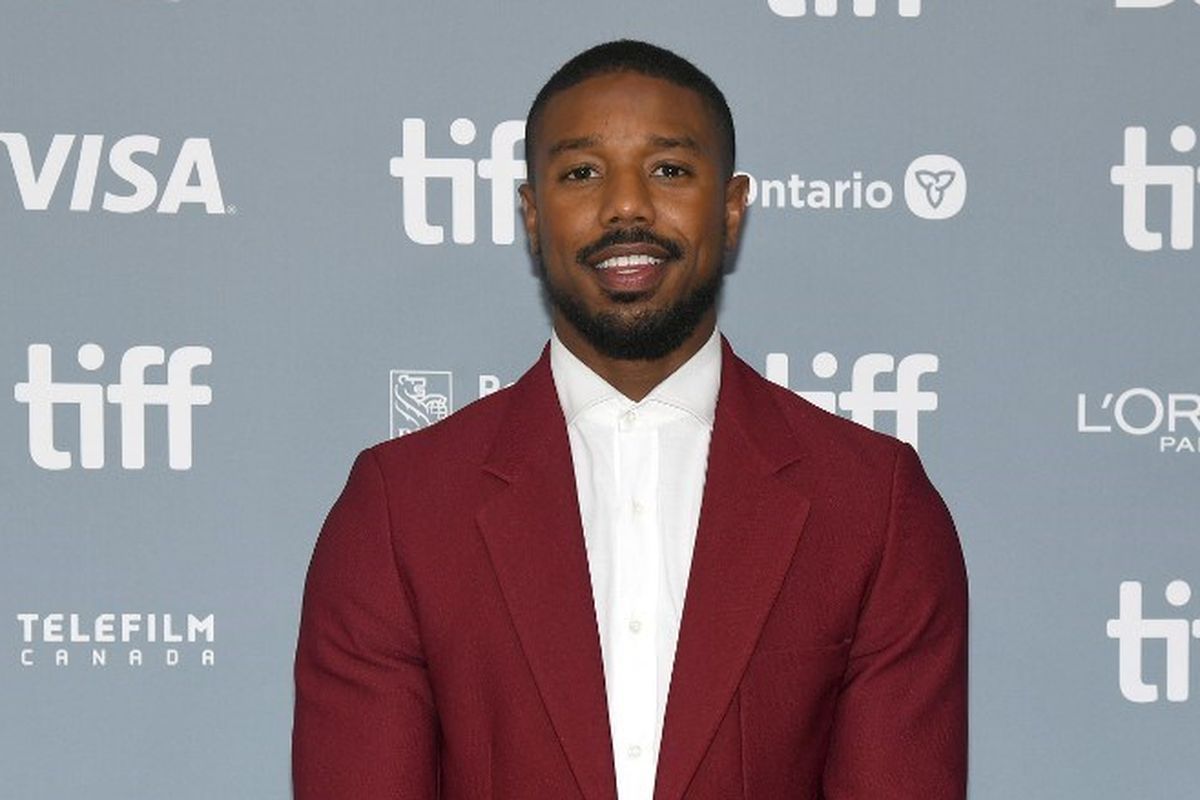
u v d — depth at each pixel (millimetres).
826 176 3672
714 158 2859
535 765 2697
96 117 3633
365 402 3650
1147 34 3662
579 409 2883
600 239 2770
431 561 2791
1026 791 3658
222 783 3637
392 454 2928
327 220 3650
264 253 3650
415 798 2748
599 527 2812
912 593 2801
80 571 3623
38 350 3623
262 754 3641
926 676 2791
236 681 3641
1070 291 3668
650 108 2814
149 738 3627
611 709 2719
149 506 3633
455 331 3652
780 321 3672
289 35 3652
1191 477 3672
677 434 2875
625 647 2742
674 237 2779
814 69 3668
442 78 3652
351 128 3650
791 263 3672
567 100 2865
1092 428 3672
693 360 2898
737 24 3672
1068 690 3668
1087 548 3676
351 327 3646
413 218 3656
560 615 2719
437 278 3652
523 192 3098
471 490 2834
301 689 2885
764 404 2934
